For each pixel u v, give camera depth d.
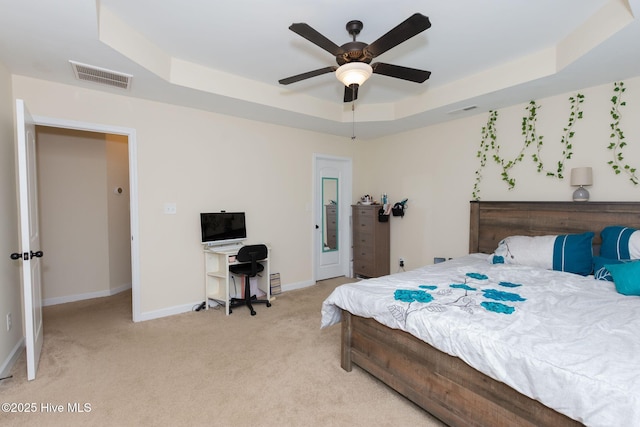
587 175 2.76
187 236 3.47
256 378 2.16
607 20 1.99
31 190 2.36
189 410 1.83
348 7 2.00
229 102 3.25
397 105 3.90
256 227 4.02
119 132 3.04
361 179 5.16
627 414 1.00
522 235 3.20
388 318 1.87
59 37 1.99
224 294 3.62
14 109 2.55
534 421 1.27
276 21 2.17
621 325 1.50
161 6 2.00
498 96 3.09
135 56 2.31
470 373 1.50
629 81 2.64
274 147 4.14
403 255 4.64
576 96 2.94
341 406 1.87
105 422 1.72
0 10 1.71
